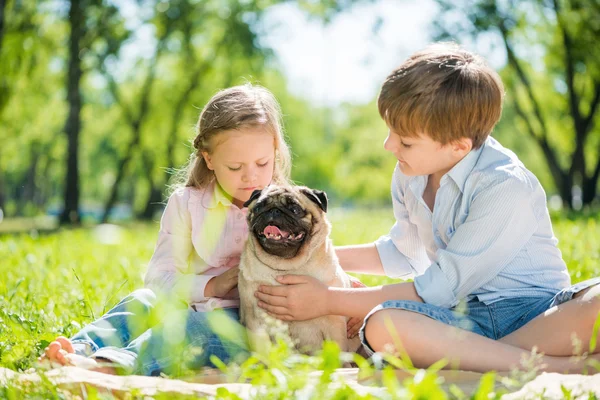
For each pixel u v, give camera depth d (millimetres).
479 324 3822
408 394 2377
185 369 3398
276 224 3789
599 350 3359
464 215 3971
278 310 3840
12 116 31641
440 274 3787
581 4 25281
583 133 28750
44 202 62469
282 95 41281
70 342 3453
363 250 4855
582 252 8320
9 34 25609
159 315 3824
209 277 4398
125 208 62062
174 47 31656
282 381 2574
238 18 29766
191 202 4562
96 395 2668
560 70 30391
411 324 3359
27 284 6598
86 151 44094
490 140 4180
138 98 34094
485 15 25422
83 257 9922
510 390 2779
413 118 3820
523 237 3844
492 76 3973
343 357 2691
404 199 4535
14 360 3664
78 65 26344
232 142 4355
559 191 29844
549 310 3463
